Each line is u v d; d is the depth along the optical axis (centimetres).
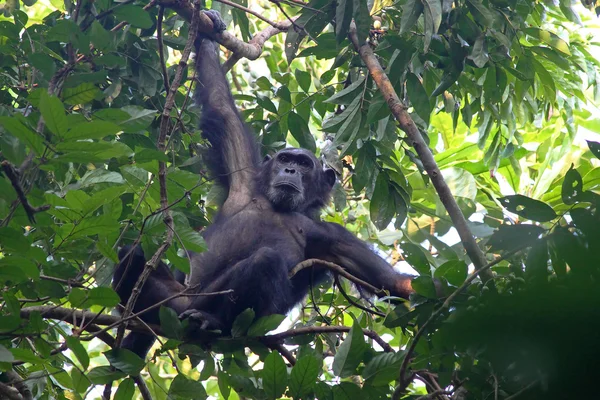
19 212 796
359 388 862
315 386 866
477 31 1129
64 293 860
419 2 1009
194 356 955
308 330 1021
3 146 739
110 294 766
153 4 1184
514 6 1175
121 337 899
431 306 877
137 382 953
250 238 1289
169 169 984
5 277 753
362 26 1066
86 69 1084
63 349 809
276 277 1105
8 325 759
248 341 969
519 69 1255
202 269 1226
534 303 211
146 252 956
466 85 1313
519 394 654
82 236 817
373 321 1366
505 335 226
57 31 994
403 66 1092
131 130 838
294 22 1177
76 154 721
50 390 880
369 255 1365
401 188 1256
